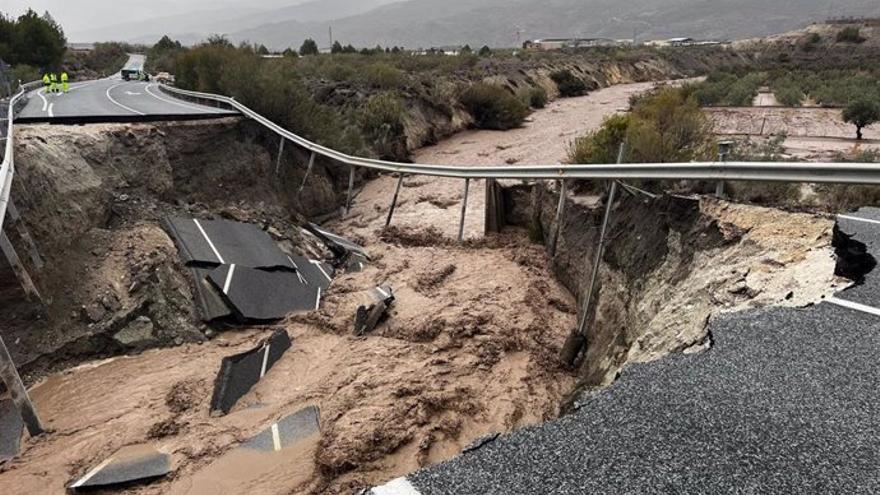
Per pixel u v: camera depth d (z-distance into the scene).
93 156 13.09
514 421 8.10
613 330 8.73
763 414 3.28
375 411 8.11
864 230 5.96
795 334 4.25
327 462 7.06
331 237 16.25
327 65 36.44
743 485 2.74
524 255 14.48
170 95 27.00
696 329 5.87
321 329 11.16
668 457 2.96
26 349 9.25
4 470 7.16
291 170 19.88
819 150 20.36
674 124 13.97
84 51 61.91
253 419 8.23
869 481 2.74
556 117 38.22
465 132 34.03
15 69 33.44
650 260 8.43
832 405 3.35
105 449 7.55
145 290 10.70
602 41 156.88
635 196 9.98
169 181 15.02
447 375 9.15
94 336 9.84
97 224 11.91
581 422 3.31
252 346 10.49
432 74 39.38
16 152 10.79
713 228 7.25
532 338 10.29
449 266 14.01
